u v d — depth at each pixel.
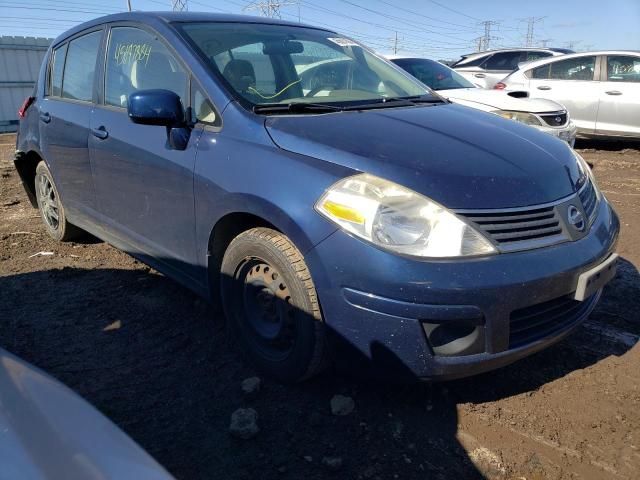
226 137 2.71
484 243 2.19
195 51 3.03
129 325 3.30
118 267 4.19
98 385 2.71
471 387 2.73
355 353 2.31
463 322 2.16
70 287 3.83
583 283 2.37
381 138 2.52
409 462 2.24
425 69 8.34
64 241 4.72
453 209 2.19
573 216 2.49
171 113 2.80
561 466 2.24
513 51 11.95
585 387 2.75
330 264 2.26
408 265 2.13
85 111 3.76
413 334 2.16
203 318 3.38
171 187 2.97
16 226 5.34
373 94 3.40
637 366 2.93
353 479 2.15
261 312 2.75
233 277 2.78
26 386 1.37
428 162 2.34
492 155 2.51
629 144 10.35
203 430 2.41
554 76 9.90
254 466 2.21
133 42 3.45
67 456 1.14
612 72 9.38
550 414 2.54
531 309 2.31
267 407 2.56
